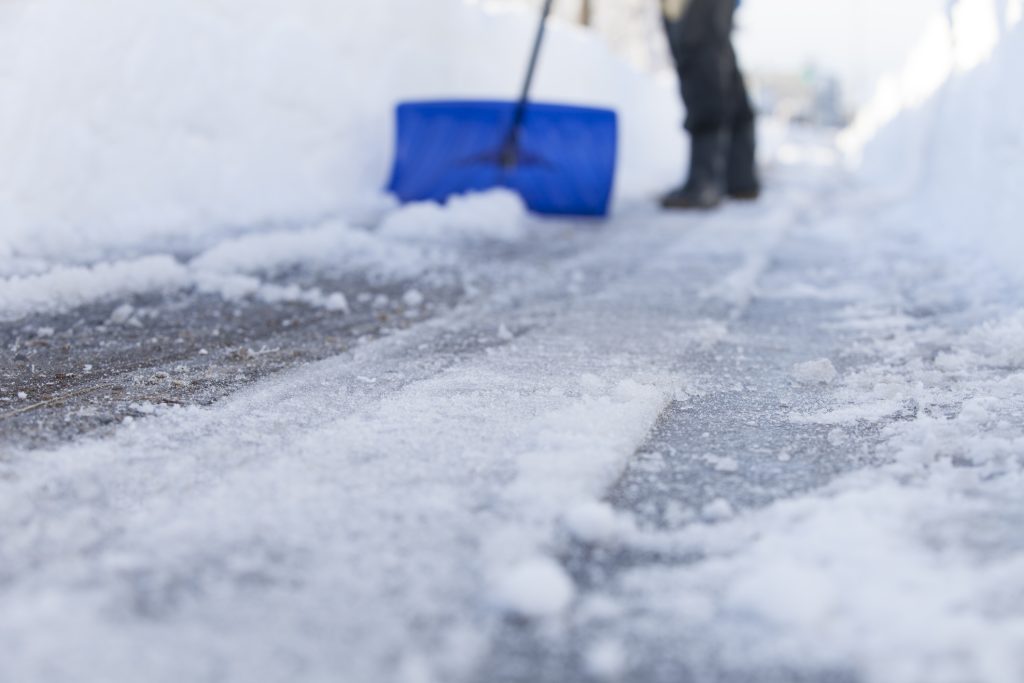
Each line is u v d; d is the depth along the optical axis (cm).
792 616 61
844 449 99
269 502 81
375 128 364
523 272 228
